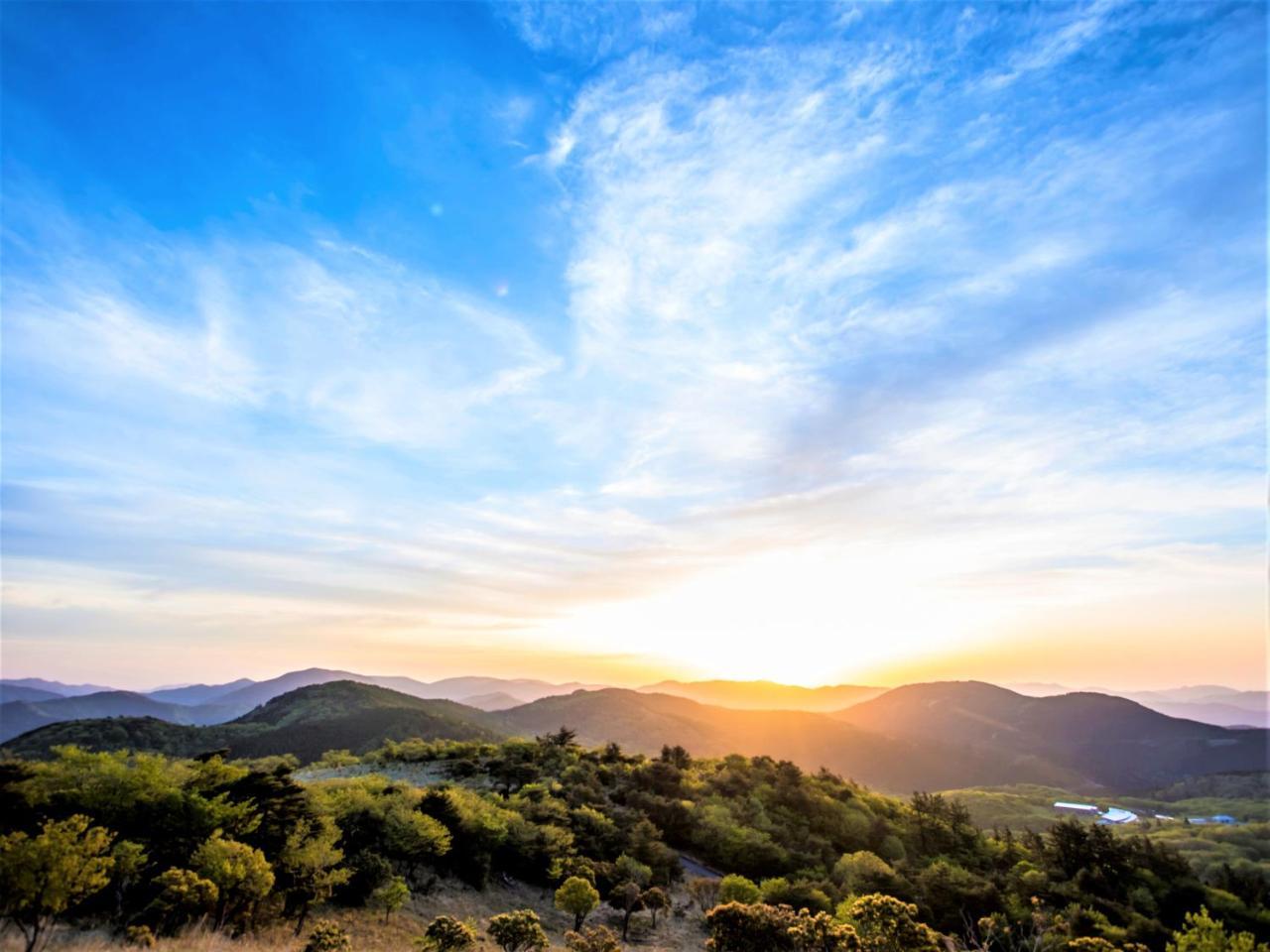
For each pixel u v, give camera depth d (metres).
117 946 26.59
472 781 100.44
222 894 32.75
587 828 76.19
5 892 22.89
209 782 45.81
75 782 41.88
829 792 128.00
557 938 45.53
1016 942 57.22
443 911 47.81
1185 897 85.38
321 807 51.22
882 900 29.14
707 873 81.81
